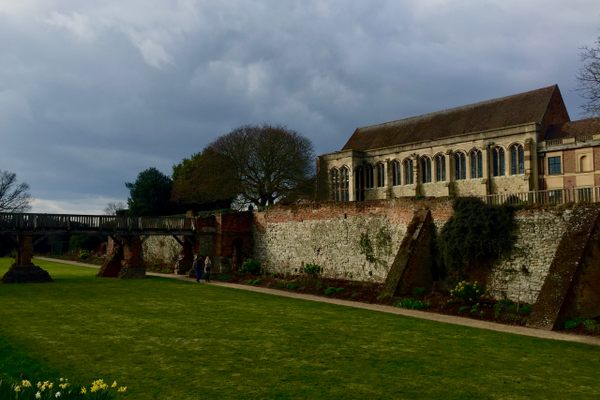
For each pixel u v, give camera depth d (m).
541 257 23.75
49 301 24.36
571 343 16.33
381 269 31.86
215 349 14.57
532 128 44.84
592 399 10.73
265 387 11.10
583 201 22.75
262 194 62.06
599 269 20.89
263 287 33.31
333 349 14.79
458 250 26.45
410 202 30.14
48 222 36.44
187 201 67.19
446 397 10.67
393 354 14.30
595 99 26.88
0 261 61.84
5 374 11.47
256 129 61.72
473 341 16.30
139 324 18.33
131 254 39.41
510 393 11.02
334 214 35.69
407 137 58.09
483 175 48.41
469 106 55.00
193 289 30.77
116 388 10.82
